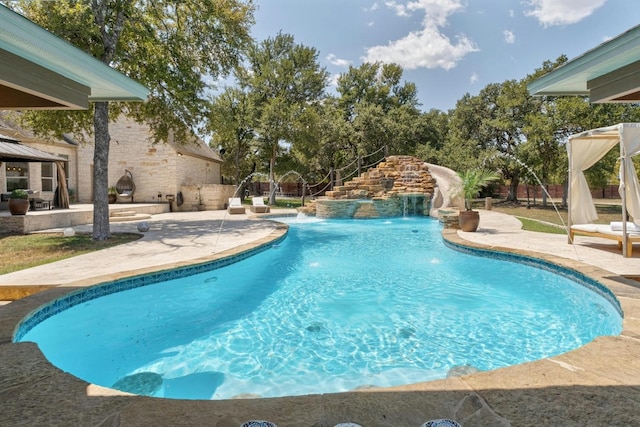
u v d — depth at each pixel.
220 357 3.76
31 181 16.12
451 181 19.25
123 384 3.29
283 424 1.90
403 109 35.44
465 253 8.25
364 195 18.06
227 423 1.91
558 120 18.20
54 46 3.46
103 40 9.62
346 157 31.36
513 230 10.59
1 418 1.97
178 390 3.19
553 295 5.57
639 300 4.11
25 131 15.97
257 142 24.86
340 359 3.67
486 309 5.02
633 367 2.53
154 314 4.93
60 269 5.97
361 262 7.86
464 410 2.02
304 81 26.53
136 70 10.95
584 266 5.78
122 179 19.53
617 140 7.92
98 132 9.37
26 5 8.81
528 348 3.88
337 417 1.96
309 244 10.10
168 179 19.88
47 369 2.56
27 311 3.90
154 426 1.89
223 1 12.29
